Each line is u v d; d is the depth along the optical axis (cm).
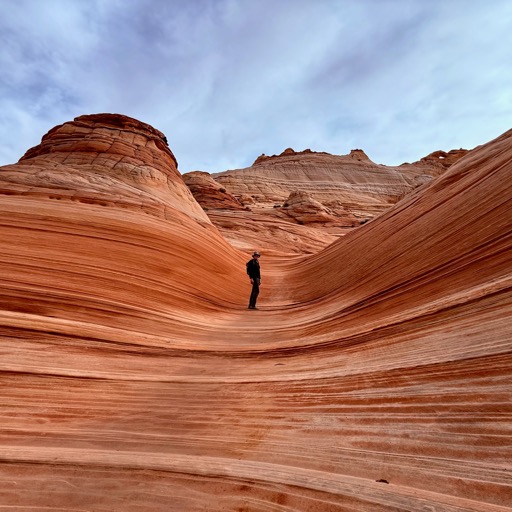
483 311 335
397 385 277
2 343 407
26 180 1002
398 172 11881
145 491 184
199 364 438
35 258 645
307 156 13288
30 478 198
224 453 222
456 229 614
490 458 177
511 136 839
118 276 704
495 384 232
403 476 178
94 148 1448
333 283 1003
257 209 5934
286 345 497
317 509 161
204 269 1058
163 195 1404
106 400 326
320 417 259
